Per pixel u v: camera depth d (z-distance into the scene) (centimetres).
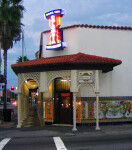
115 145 1024
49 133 1420
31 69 1672
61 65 1552
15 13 2130
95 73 1549
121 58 1800
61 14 1759
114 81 1767
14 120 2266
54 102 1831
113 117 1731
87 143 1092
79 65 1518
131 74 1812
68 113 1786
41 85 1633
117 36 1809
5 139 1273
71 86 1523
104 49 1775
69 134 1372
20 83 1736
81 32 1753
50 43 1795
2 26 2289
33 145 1079
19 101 1741
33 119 2138
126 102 1773
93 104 1706
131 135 1298
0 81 2409
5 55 2431
